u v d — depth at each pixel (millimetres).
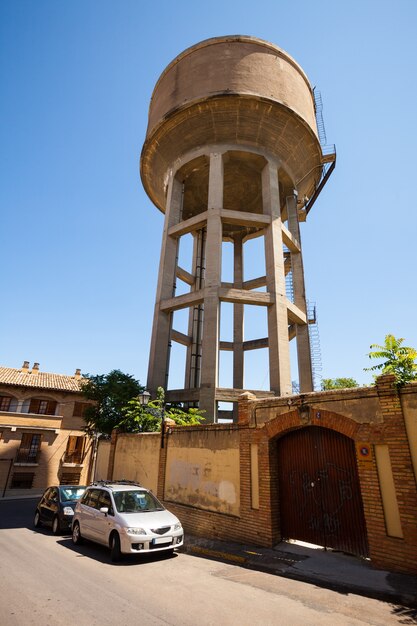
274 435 9016
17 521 14148
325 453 8289
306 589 6016
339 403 7852
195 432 11516
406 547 6297
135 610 5051
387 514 6703
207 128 20547
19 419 27297
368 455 7133
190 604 5312
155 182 24453
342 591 5902
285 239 20828
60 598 5477
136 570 7215
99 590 5879
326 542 7863
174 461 12133
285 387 16531
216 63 20281
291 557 7625
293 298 21219
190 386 22688
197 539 9852
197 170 22594
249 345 23719
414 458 6539
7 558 7879
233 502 9648
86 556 8352
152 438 13695
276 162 21531
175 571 7156
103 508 8625
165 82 22406
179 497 11508
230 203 25406
